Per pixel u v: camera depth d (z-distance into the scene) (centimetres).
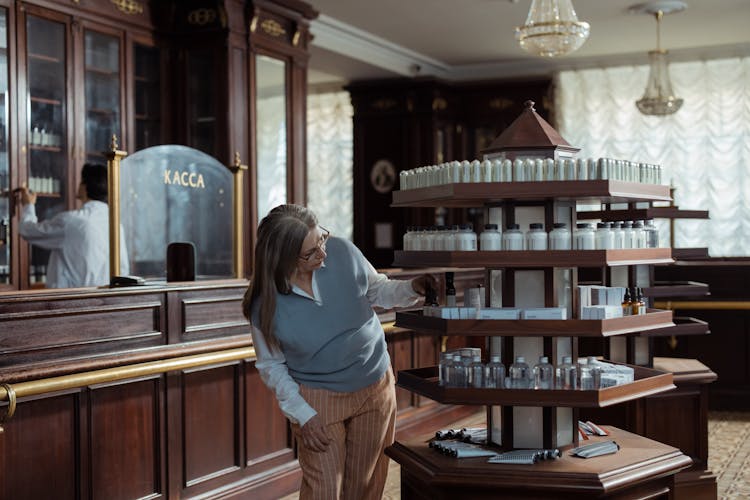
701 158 956
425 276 279
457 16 803
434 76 1013
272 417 422
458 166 266
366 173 1060
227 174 469
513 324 262
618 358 411
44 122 564
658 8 764
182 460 366
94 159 598
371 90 1049
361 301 275
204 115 654
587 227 270
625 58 979
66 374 309
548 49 546
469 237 271
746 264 643
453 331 262
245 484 398
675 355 662
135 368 335
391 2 752
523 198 268
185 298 371
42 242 482
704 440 405
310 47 832
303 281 267
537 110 1025
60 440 313
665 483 281
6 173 538
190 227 453
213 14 648
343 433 271
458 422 615
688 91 958
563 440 286
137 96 634
